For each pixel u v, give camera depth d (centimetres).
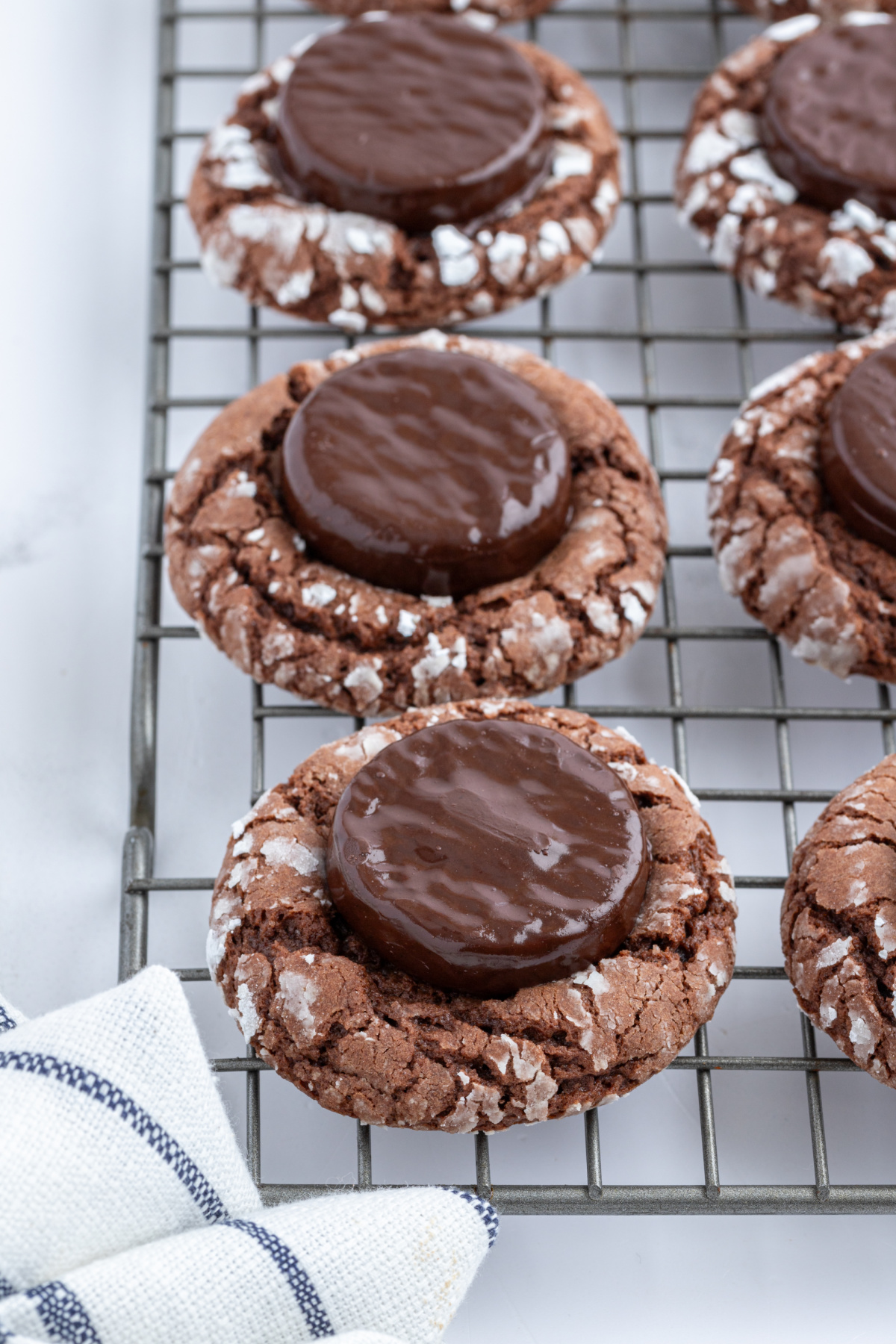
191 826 48
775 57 53
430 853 44
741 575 48
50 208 53
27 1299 41
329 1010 44
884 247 50
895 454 47
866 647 47
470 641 47
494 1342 44
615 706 49
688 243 54
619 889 44
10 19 55
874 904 44
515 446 47
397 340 49
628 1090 44
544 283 51
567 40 56
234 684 49
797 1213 44
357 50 51
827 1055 46
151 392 50
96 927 48
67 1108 42
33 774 49
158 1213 42
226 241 50
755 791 47
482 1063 43
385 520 46
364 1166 44
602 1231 45
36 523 51
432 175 50
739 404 50
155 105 53
